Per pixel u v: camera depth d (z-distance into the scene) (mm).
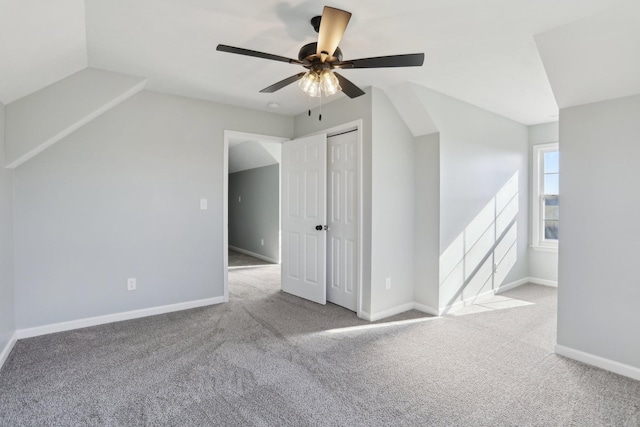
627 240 2279
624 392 2086
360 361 2465
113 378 2205
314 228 3908
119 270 3248
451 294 3641
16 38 1894
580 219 2484
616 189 2320
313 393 2055
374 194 3316
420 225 3646
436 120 3422
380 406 1928
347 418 1821
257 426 1757
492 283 4207
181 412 1864
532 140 4727
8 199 2631
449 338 2896
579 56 2230
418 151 3654
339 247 3779
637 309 2240
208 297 3773
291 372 2303
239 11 1996
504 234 4379
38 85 2607
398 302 3561
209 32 2250
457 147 3662
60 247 2973
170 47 2463
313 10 1987
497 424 1781
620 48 2066
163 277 3484
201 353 2574
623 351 2299
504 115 4230
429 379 2221
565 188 2551
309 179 3977
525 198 4730
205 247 3732
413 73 2922
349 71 2896
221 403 1949
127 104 3264
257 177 7043
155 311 3441
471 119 3816
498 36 2283
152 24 2143
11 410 1866
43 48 2148
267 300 3980
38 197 2873
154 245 3428
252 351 2617
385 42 2371
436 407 1921
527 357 2547
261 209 6914
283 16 2053
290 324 3201
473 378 2236
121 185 3246
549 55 2336
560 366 2410
